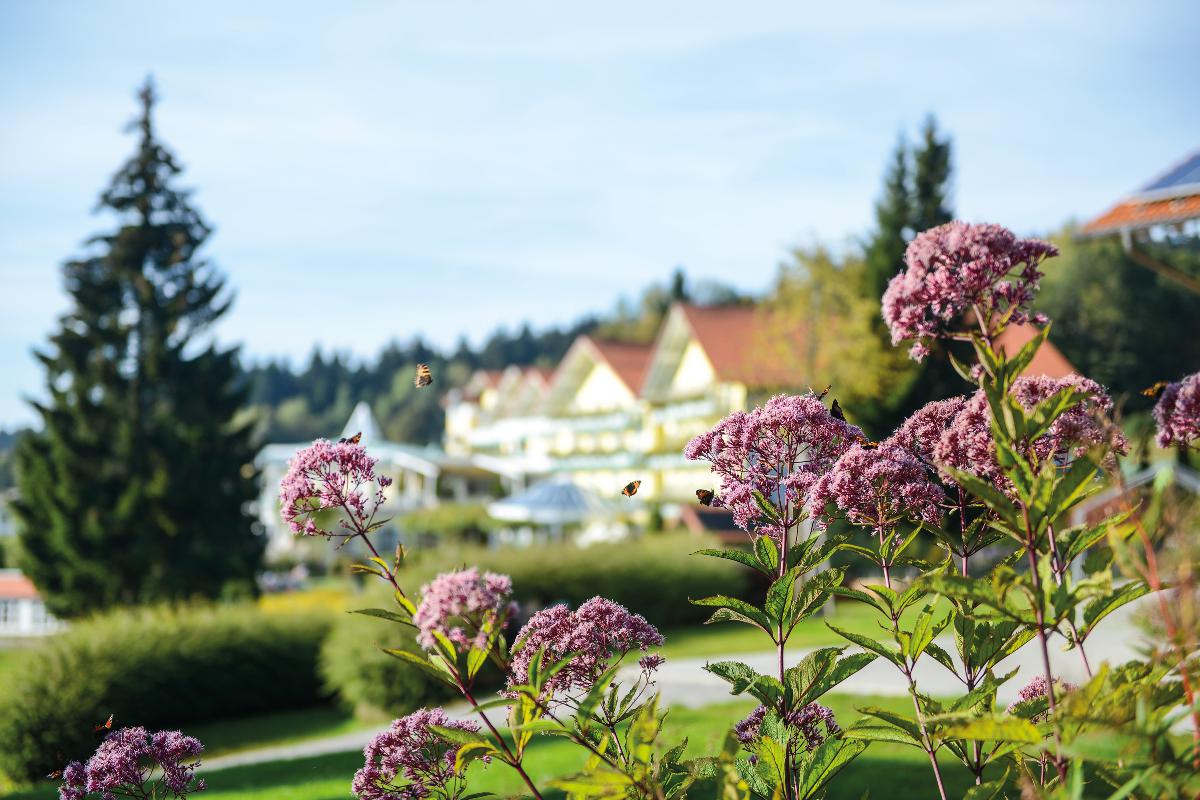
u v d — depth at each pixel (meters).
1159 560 2.59
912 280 3.26
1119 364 44.53
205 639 20.33
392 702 18.73
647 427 57.28
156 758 4.31
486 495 73.25
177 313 36.62
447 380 157.62
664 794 3.27
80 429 35.69
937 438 3.76
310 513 3.26
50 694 16.88
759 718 4.04
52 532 35.03
